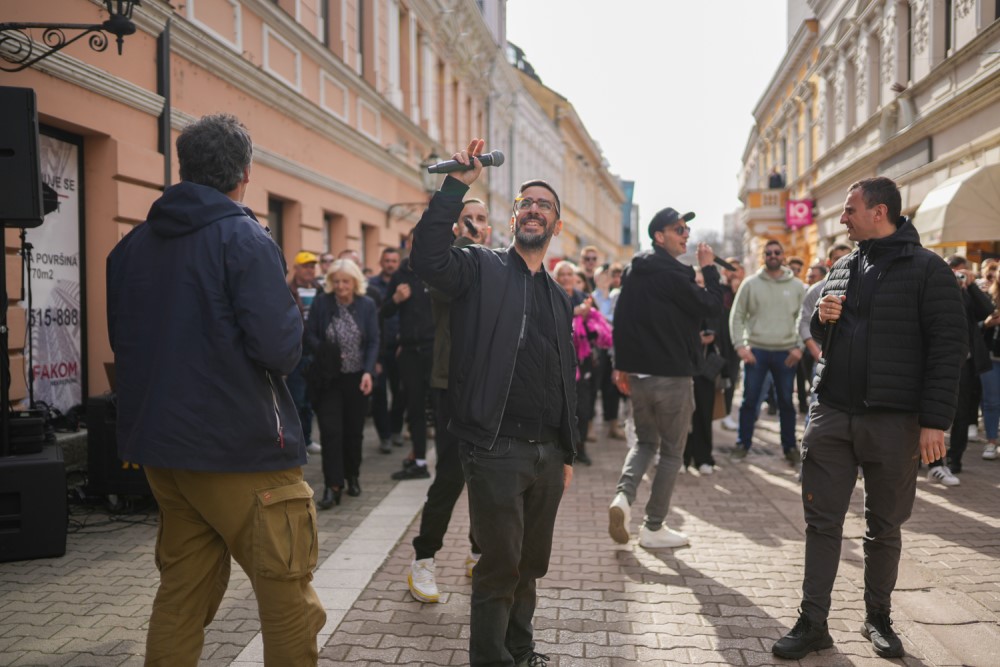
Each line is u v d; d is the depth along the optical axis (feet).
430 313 21.20
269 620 7.77
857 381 10.36
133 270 7.73
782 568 14.01
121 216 21.95
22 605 12.19
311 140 37.42
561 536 16.12
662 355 14.94
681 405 15.07
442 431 12.46
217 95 27.76
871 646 10.66
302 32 34.94
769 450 25.95
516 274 9.31
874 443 10.28
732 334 23.82
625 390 16.07
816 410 10.84
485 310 8.97
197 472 7.52
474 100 81.51
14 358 18.74
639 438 15.58
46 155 20.40
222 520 7.61
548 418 9.19
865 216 10.59
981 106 32.60
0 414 14.88
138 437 7.39
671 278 14.79
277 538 7.66
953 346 9.82
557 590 12.91
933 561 14.03
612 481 21.66
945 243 29.17
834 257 24.52
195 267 7.48
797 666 10.15
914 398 10.11
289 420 7.96
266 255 7.61
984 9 31.45
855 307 10.55
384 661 10.29
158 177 23.70
